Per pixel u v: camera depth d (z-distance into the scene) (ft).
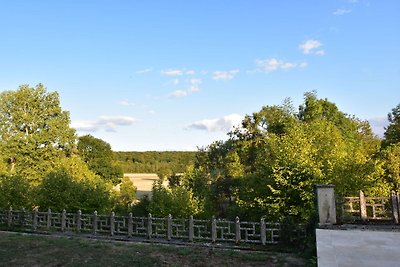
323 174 72.18
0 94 152.56
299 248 43.98
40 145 152.87
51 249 46.39
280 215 72.18
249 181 85.97
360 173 75.20
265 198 75.82
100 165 201.87
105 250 45.39
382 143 143.23
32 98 155.33
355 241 36.40
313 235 43.73
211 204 104.47
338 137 90.38
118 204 112.06
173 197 86.17
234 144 140.97
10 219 69.15
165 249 45.29
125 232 56.75
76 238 53.72
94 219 59.47
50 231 62.34
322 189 46.01
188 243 50.26
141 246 47.06
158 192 87.61
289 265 37.35
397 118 140.77
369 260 29.66
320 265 28.45
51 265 40.50
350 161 76.54
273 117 136.36
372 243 35.47
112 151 217.97
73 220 62.54
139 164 341.82
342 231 41.57
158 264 39.58
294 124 107.96
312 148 79.00
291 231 46.19
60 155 157.89
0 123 150.41
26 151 147.54
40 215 66.44
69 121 162.50
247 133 139.54
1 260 42.37
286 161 74.54
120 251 44.83
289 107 139.85
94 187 87.92
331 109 142.31
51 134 153.99
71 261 41.50
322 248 33.58
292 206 71.51
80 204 81.41
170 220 53.67
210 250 44.42
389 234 39.81
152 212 84.84
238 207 88.74
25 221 67.31
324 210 45.44
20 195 85.35
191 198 89.15
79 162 112.88
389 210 49.14
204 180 119.55
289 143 79.77
